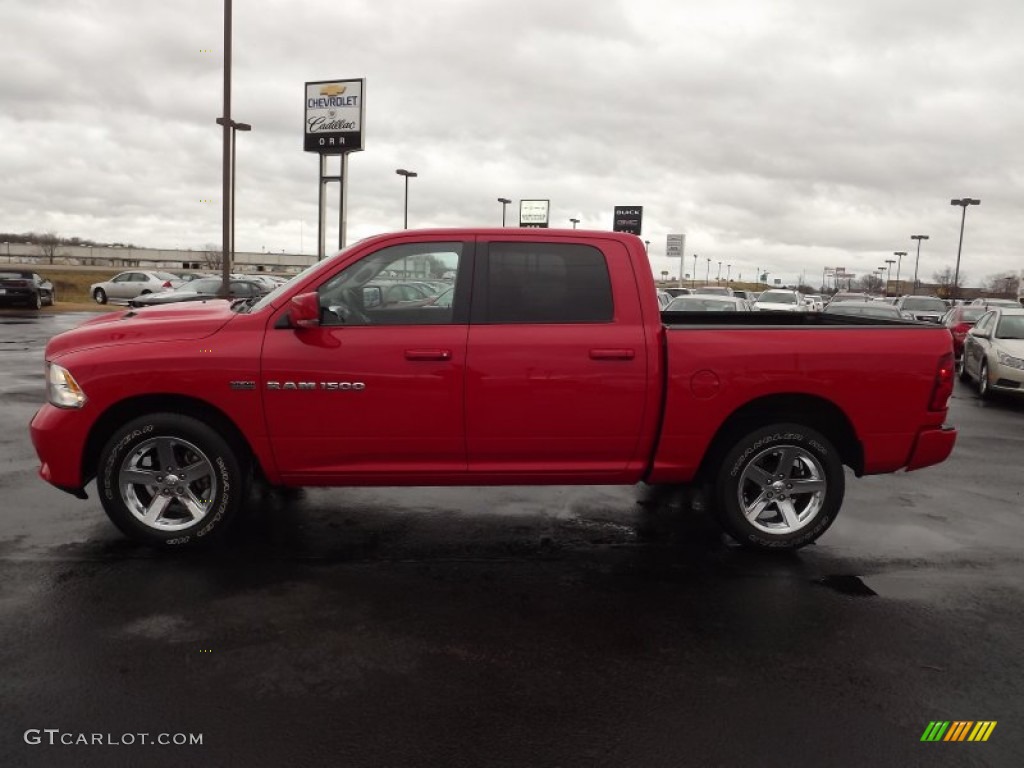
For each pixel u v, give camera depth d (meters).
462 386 4.41
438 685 3.16
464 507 5.60
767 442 4.63
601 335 4.47
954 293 58.09
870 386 4.58
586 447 4.57
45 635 3.51
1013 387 11.48
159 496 4.52
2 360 13.86
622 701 3.07
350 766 2.63
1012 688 3.23
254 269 127.38
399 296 4.48
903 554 4.80
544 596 4.07
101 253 118.25
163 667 3.25
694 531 5.17
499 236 4.53
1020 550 4.91
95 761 2.63
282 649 3.43
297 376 4.35
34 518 5.12
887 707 3.06
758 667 3.36
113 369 4.31
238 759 2.66
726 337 4.52
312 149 29.69
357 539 4.89
